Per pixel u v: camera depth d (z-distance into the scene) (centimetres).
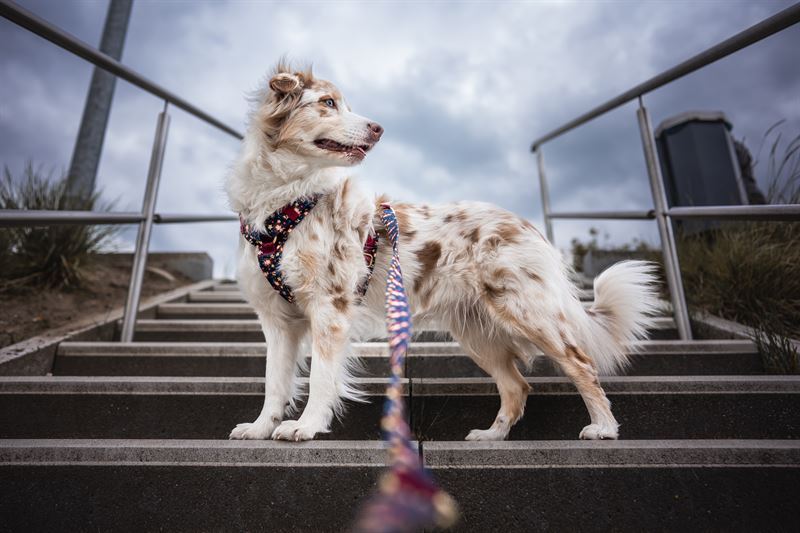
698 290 354
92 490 164
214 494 163
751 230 367
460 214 233
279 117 215
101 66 284
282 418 206
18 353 258
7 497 163
